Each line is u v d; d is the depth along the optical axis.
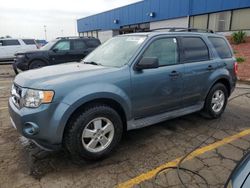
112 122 3.48
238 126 4.76
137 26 29.72
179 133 4.42
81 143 3.24
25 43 18.25
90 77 3.33
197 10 21.45
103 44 4.83
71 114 3.12
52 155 3.62
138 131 4.50
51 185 2.95
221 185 2.93
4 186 2.92
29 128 3.12
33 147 3.85
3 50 17.48
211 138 4.21
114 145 3.57
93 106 3.33
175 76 4.16
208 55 4.87
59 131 3.07
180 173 3.18
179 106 4.42
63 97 3.07
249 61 12.63
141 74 3.74
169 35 4.28
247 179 1.82
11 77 11.51
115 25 33.75
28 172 3.20
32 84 3.17
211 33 5.19
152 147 3.89
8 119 5.11
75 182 3.01
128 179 3.07
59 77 3.29
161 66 4.04
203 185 2.93
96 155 3.39
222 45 5.30
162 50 4.12
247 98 6.82
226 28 19.45
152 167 3.32
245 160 2.08
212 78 4.82
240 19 18.34
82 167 3.33
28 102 3.11
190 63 4.46
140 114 3.87
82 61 4.57
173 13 23.95
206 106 4.95
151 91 3.88
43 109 3.00
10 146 3.89
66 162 3.44
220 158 3.54
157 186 2.93
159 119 4.13
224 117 5.28
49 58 11.30
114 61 3.95
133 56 3.78
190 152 3.72
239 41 17.62
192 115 5.36
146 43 3.93
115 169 3.29
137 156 3.62
